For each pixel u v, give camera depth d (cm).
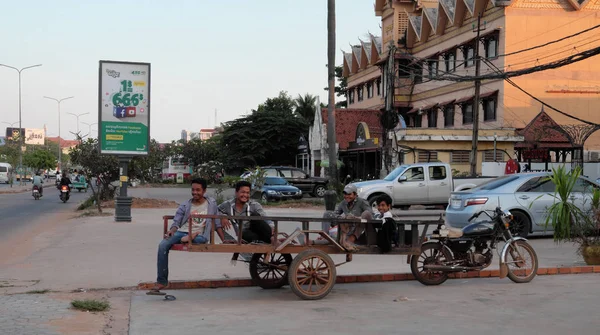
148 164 3425
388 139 3912
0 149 8931
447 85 4753
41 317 774
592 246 1217
